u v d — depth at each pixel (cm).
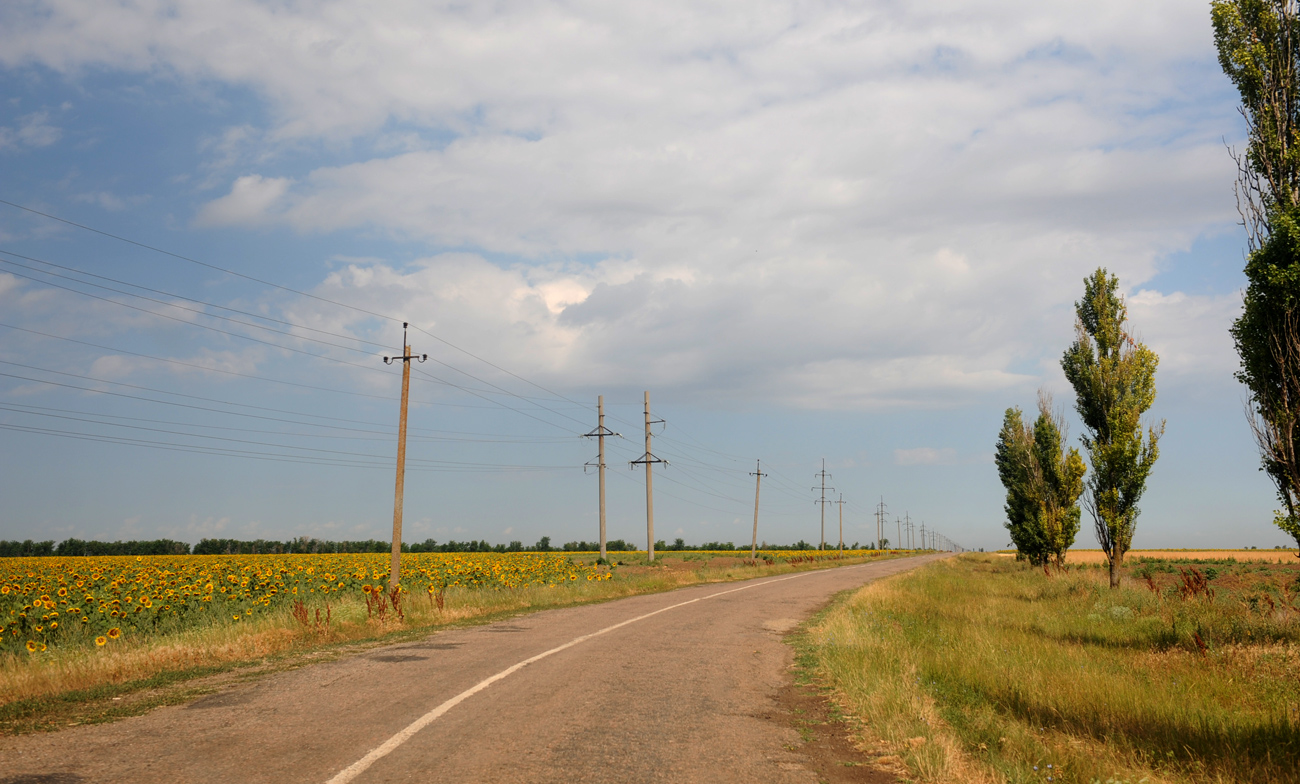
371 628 1576
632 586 2980
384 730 723
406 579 2481
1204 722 850
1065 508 4012
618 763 636
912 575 3938
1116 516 2559
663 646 1376
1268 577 4050
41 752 638
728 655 1287
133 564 3656
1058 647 1446
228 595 1875
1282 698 1029
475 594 2258
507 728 742
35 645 1188
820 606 2328
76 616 1519
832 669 1095
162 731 715
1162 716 903
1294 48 1392
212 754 634
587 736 721
